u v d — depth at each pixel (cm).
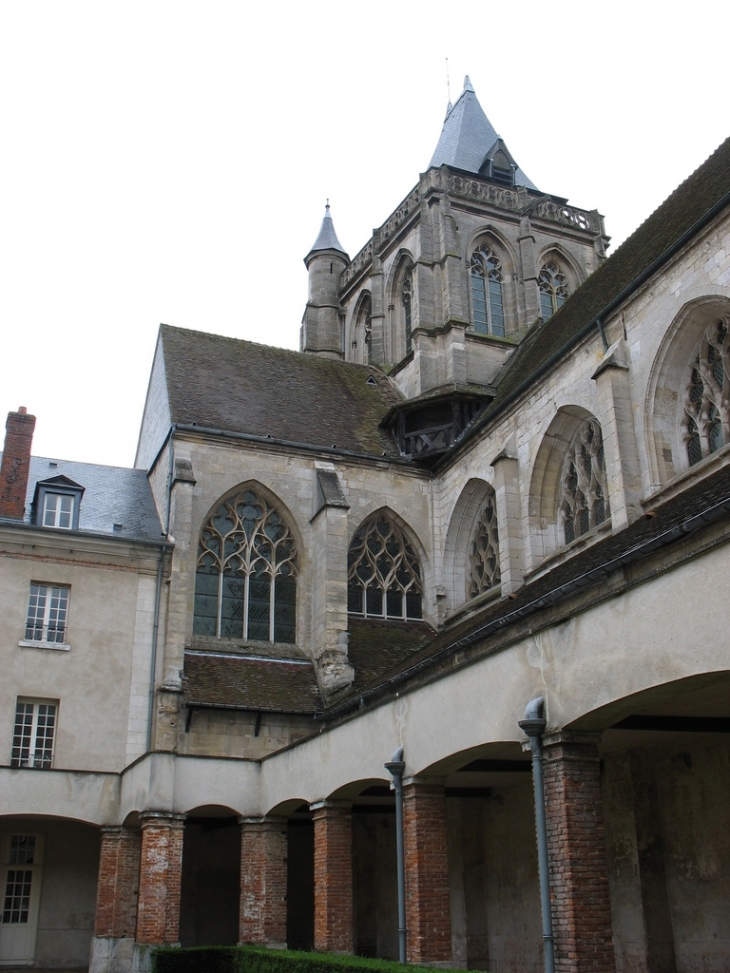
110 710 3073
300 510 3644
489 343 4197
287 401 4050
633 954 2073
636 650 1358
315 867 2364
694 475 2417
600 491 2961
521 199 4566
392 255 4697
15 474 3328
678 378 2622
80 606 3142
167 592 3266
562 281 4638
